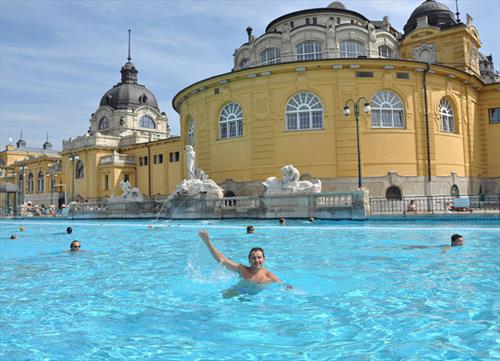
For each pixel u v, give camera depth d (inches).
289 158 1191.6
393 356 151.9
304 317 202.7
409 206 949.8
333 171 1165.1
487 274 300.7
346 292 252.4
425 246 457.1
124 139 2226.9
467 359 147.7
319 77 1184.8
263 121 1216.8
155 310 221.0
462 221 733.9
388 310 211.3
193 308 223.0
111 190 2070.6
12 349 166.6
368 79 1182.3
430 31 1485.0
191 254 447.8
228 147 1285.7
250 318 202.8
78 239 669.9
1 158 3540.8
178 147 1903.3
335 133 1170.0
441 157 1233.4
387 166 1165.1
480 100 1435.8
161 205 1181.1
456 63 1430.9
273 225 783.7
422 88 1218.6
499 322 188.2
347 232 626.8
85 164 2199.8
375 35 1381.6
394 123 1197.7
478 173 1386.6
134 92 2603.3
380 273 312.8
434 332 176.7
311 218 856.3
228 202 1023.6
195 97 1414.9
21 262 410.6
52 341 175.3
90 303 238.7
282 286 267.0
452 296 237.6
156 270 348.5
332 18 1450.5
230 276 291.3
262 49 1400.1
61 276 327.6
